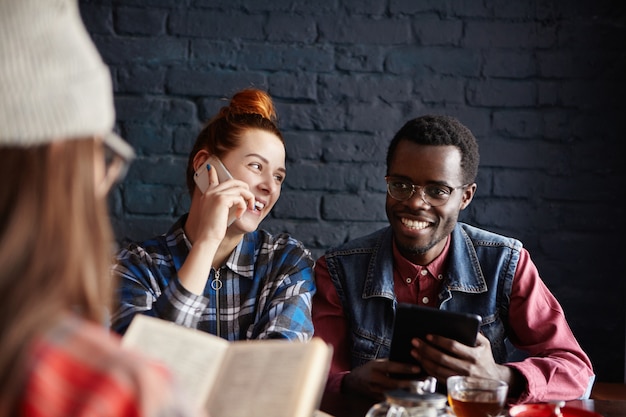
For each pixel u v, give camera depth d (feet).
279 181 6.00
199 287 5.10
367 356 6.15
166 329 3.54
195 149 6.03
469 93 8.18
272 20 8.13
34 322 1.77
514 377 5.43
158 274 5.72
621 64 8.18
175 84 8.09
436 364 4.92
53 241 1.85
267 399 3.05
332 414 4.70
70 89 1.86
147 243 5.87
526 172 8.19
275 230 8.14
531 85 8.19
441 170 5.82
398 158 5.95
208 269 5.16
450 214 5.94
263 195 5.84
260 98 6.04
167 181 8.10
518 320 6.19
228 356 3.39
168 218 8.10
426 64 8.18
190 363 3.37
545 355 5.94
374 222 8.16
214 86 8.11
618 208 8.16
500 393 4.08
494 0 8.18
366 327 6.18
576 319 8.13
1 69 1.81
